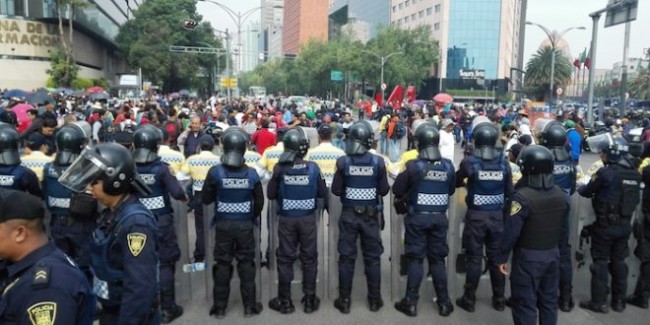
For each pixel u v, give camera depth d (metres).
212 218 5.20
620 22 17.31
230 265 4.97
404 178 4.95
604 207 5.07
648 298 5.45
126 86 48.28
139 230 2.65
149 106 15.75
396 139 16.70
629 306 5.46
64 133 4.57
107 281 2.74
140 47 57.84
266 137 10.23
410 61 64.25
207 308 5.29
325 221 7.48
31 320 2.03
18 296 2.07
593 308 5.29
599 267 5.21
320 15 124.12
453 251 5.54
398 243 5.43
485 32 84.25
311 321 4.99
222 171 4.74
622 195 4.98
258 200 4.89
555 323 4.23
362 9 128.50
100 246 2.74
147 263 2.64
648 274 5.32
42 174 5.08
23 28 47.03
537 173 4.04
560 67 71.19
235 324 4.91
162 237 4.79
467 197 5.18
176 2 63.66
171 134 10.38
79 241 4.49
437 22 86.94
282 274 5.12
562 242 5.17
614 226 5.05
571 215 5.60
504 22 84.06
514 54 106.94
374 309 5.24
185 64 61.34
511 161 5.83
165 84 66.12
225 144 4.77
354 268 5.40
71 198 4.37
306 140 5.00
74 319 2.12
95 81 54.78
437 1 86.81
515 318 4.21
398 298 5.48
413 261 5.09
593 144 5.31
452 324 4.96
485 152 5.02
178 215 5.34
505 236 4.09
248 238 4.91
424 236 5.04
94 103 24.31
